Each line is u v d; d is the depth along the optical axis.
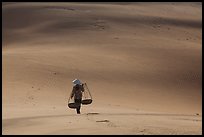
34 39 166.88
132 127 32.53
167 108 90.75
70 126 33.38
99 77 109.31
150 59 130.88
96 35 167.75
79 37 164.38
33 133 30.92
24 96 84.12
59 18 199.75
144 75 116.12
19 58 116.69
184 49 147.38
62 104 76.56
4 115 50.25
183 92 108.44
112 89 101.88
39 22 194.62
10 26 191.88
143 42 155.88
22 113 52.97
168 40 167.62
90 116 43.69
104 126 32.94
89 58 124.69
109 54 132.38
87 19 197.88
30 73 104.00
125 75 113.56
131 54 134.50
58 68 111.12
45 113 52.19
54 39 163.50
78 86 51.94
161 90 107.00
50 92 90.94
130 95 99.12
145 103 93.69
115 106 79.69
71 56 124.56
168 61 131.12
